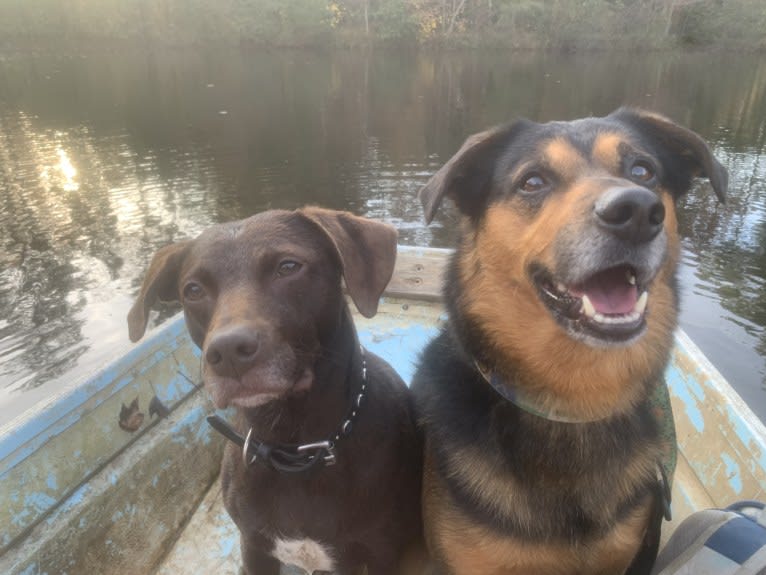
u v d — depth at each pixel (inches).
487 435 15.2
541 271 14.4
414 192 108.8
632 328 13.4
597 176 14.5
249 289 14.4
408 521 17.0
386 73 253.1
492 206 16.1
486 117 168.2
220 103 189.6
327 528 15.7
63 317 67.1
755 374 56.4
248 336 13.3
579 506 14.6
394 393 18.2
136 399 20.6
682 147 17.1
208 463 23.0
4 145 134.9
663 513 15.8
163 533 20.2
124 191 107.6
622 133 16.0
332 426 15.4
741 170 119.0
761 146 136.7
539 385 14.8
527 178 15.4
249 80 234.5
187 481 21.8
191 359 23.4
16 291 72.8
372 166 124.5
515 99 193.9
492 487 14.8
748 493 17.2
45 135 144.6
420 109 180.1
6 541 16.1
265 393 13.9
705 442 20.1
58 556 17.0
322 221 15.8
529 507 14.6
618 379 14.7
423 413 16.9
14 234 88.6
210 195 106.5
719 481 18.8
